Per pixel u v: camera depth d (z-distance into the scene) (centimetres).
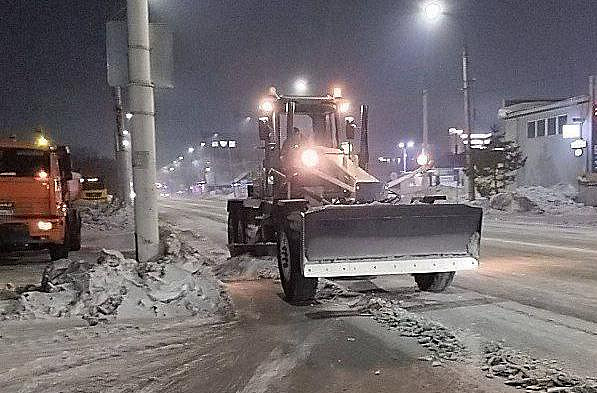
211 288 1016
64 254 1553
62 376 612
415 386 578
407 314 860
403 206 921
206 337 758
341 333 772
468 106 3362
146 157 1058
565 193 3781
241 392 568
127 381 598
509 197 3350
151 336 761
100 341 737
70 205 1689
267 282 1172
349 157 1242
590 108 3625
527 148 4859
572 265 1348
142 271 971
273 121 1279
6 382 594
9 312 858
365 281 1184
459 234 962
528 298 988
